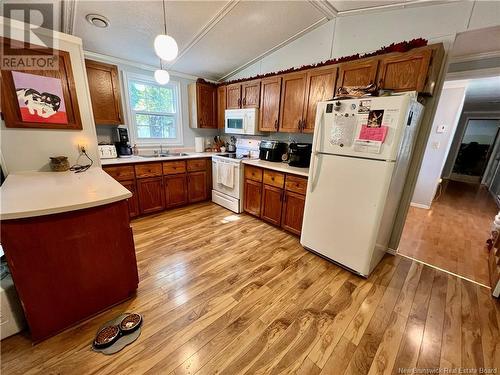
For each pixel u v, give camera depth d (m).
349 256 1.95
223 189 3.49
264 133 3.40
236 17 2.23
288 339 1.35
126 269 1.54
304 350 1.28
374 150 1.66
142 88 3.35
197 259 2.14
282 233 2.72
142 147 3.46
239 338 1.34
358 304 1.64
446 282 1.92
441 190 5.44
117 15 2.06
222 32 2.48
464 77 2.21
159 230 2.71
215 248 2.34
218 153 3.88
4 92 1.61
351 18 2.22
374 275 1.98
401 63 1.80
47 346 1.24
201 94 3.66
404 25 1.95
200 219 3.07
